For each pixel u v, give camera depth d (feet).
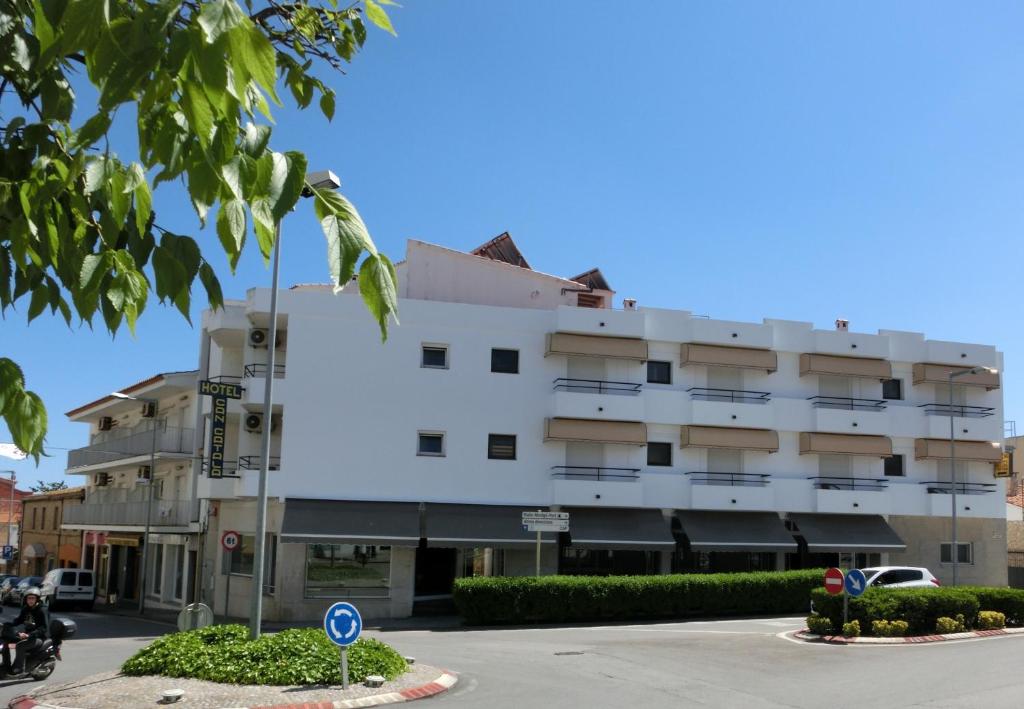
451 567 109.70
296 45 10.73
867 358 126.11
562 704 42.16
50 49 6.00
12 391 7.73
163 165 6.39
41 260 7.66
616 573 114.62
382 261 6.88
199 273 7.63
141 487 150.30
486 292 121.08
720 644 69.41
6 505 263.29
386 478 105.60
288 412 103.76
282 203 6.44
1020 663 56.34
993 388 132.05
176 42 5.77
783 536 116.16
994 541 130.21
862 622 72.49
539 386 112.98
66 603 131.54
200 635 48.19
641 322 115.75
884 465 127.34
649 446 117.50
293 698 40.01
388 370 107.34
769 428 120.47
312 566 101.65
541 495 111.04
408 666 49.67
